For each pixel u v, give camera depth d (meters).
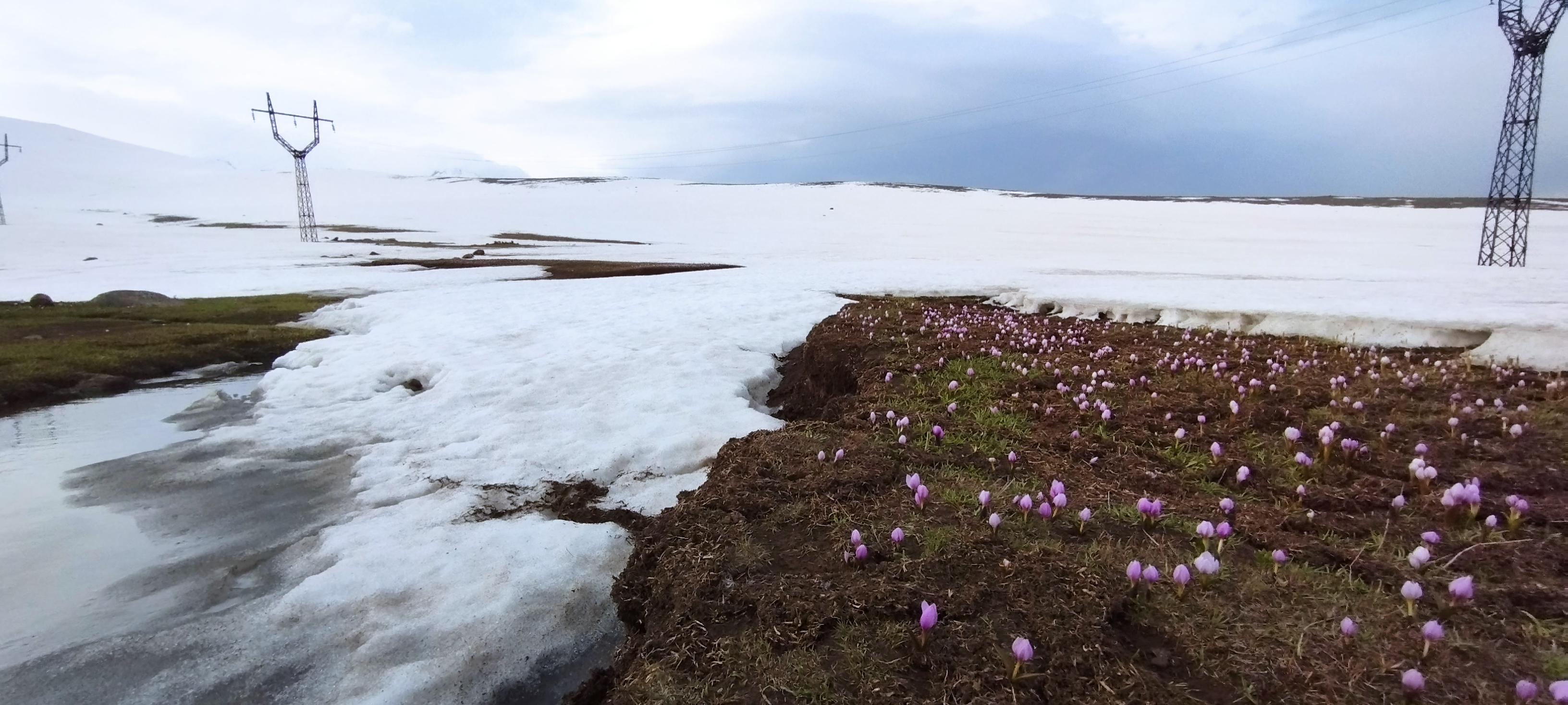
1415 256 42.28
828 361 11.59
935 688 3.30
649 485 7.58
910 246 57.16
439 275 35.25
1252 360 10.34
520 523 6.74
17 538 7.01
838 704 3.28
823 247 56.44
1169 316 15.26
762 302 19.98
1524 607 3.73
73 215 115.06
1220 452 5.85
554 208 115.62
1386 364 9.80
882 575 4.24
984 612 3.80
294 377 13.07
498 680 4.70
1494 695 3.04
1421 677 2.97
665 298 21.70
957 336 12.62
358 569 5.93
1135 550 4.45
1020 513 5.06
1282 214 95.75
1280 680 3.21
